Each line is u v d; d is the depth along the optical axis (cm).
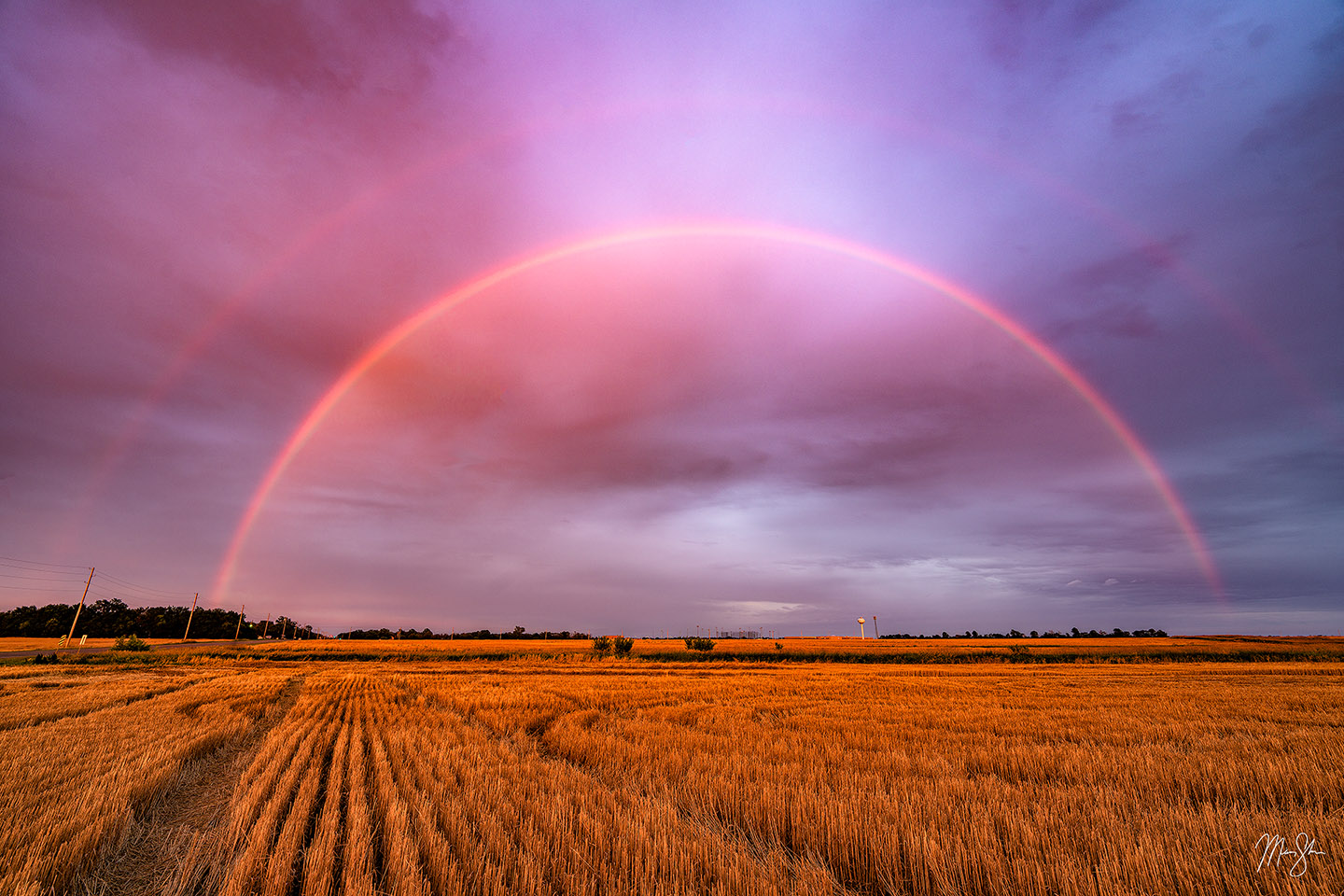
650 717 1800
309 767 1052
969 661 7044
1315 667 4866
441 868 536
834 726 1534
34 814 722
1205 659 6856
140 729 1420
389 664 6575
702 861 568
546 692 2603
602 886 528
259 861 579
